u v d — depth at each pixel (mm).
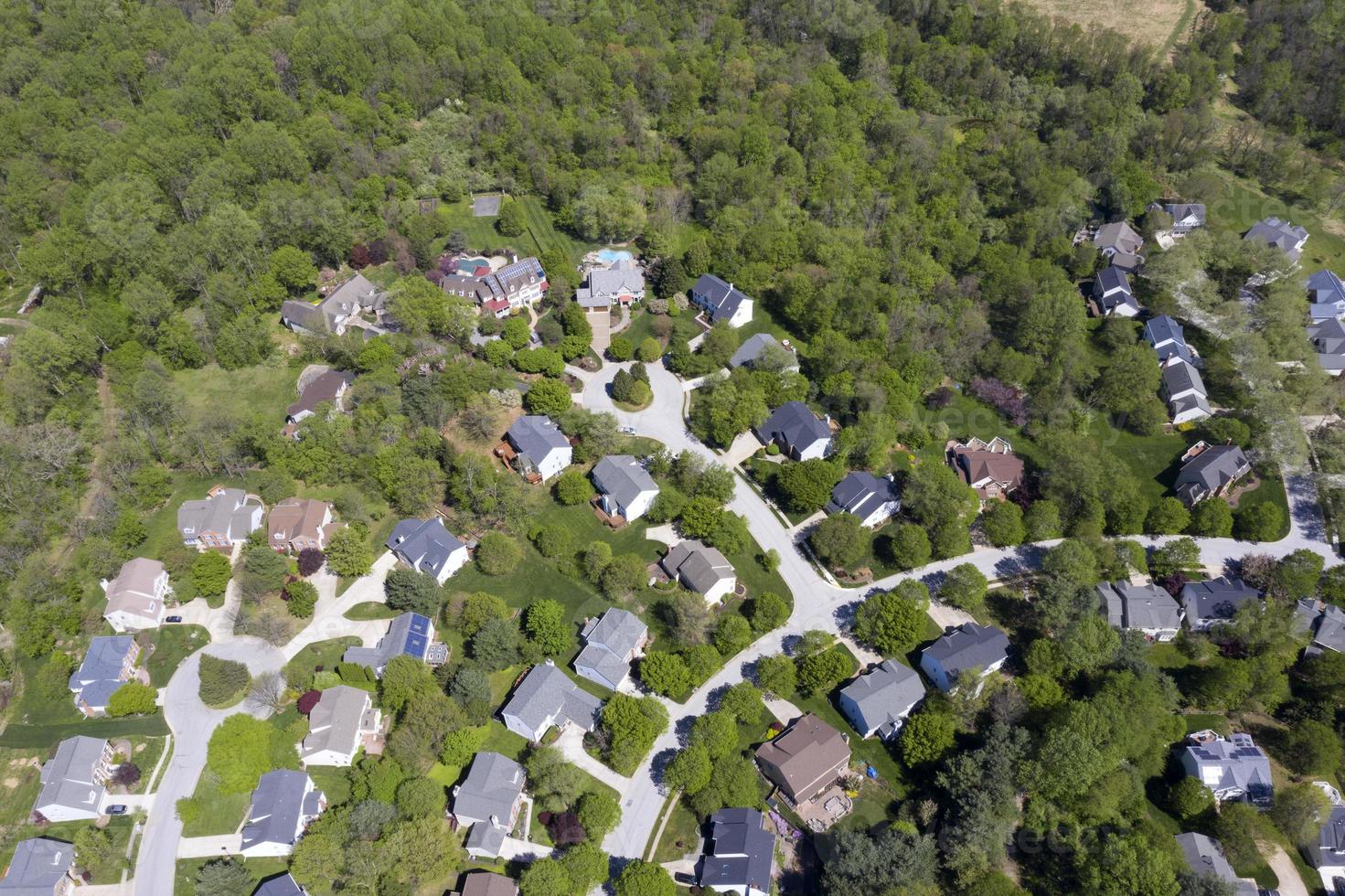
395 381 160250
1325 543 143125
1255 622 123562
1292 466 152000
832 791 111500
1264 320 178125
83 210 180625
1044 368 169125
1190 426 163125
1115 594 131000
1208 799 107312
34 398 150375
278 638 125188
